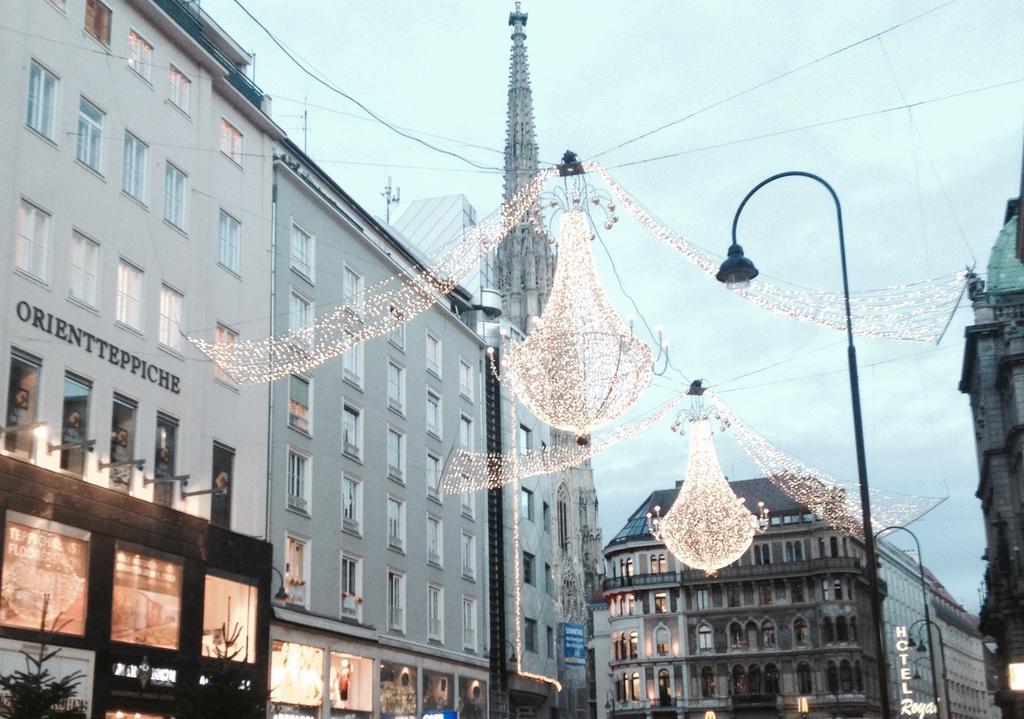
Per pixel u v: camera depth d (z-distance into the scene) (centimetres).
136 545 2880
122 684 2767
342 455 4181
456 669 4962
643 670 10275
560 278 1973
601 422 2002
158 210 3188
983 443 6506
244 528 3478
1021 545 5822
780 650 9950
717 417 3061
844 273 2253
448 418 5256
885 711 2052
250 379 3516
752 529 3072
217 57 3569
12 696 2036
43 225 2716
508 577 5759
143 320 3070
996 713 16688
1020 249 2722
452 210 6781
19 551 2492
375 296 4562
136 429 2995
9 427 2409
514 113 13850
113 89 3025
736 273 2133
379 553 4394
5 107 2595
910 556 13538
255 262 3706
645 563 10538
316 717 3753
